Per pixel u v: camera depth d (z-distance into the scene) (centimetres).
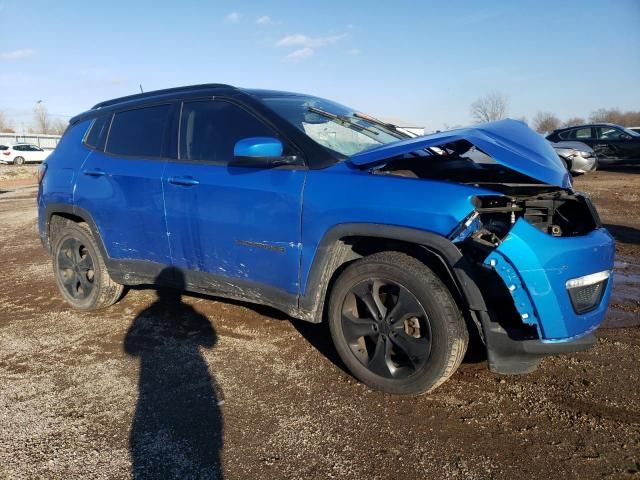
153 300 492
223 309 459
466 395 304
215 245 358
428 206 272
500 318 276
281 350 373
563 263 256
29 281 584
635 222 843
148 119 417
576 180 1432
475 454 252
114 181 416
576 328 263
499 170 340
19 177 2911
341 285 313
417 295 284
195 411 298
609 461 243
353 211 293
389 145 309
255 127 353
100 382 336
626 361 341
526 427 272
